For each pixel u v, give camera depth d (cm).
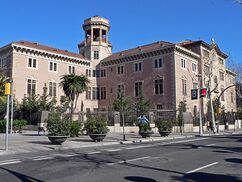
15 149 1572
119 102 4000
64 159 1214
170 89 4747
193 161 1148
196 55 5328
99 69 5831
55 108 3912
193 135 3219
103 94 5709
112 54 6078
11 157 1304
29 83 4731
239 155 1340
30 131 3434
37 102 3959
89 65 5759
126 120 3803
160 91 4884
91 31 5888
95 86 5784
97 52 5869
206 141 2270
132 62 5328
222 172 916
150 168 983
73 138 2434
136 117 3831
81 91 3538
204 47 5569
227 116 5422
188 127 4050
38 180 789
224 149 1617
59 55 5166
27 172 907
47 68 5019
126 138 2533
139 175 859
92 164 1070
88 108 5566
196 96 3497
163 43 5253
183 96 4869
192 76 5209
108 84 5647
